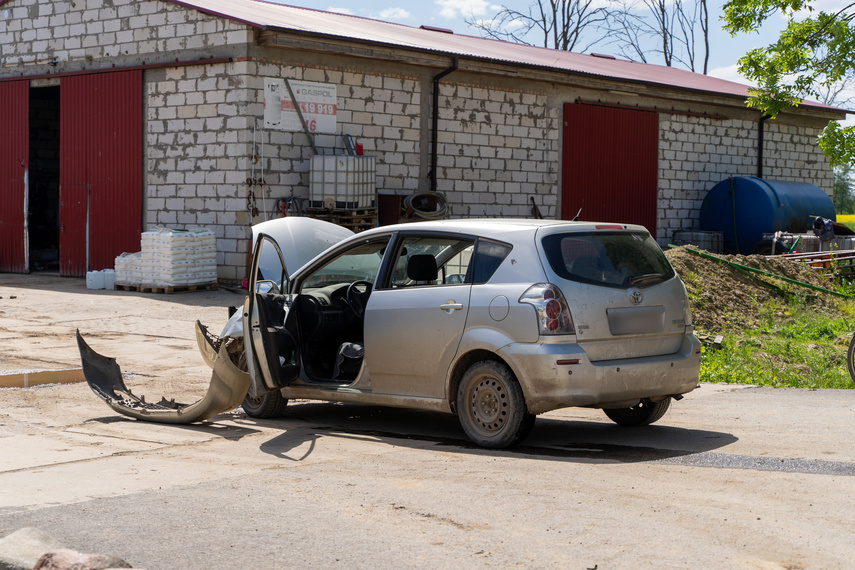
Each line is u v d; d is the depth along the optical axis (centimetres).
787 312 1623
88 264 2225
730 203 2858
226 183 1975
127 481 557
